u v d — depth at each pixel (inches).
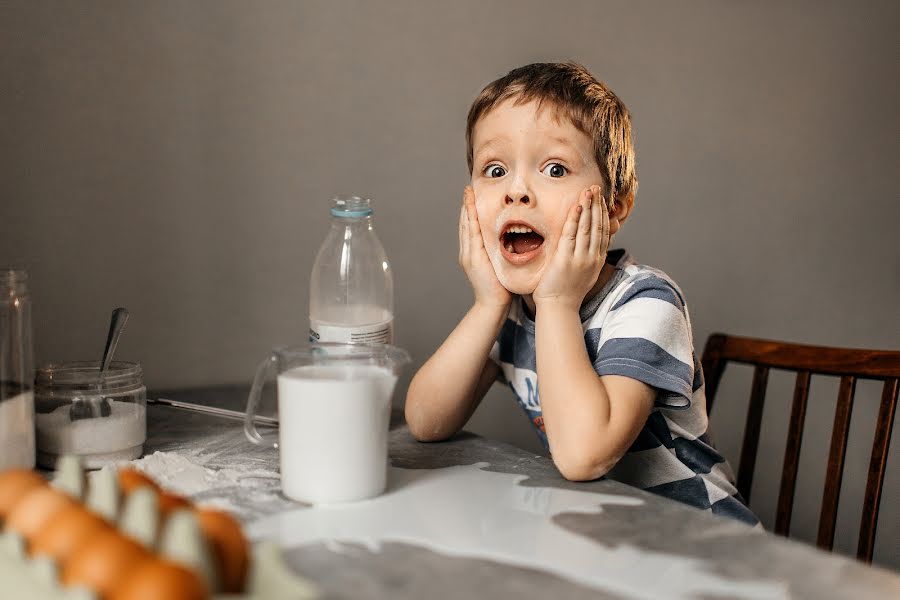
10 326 30.8
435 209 58.6
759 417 47.3
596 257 37.0
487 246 40.1
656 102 65.1
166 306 51.6
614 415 33.5
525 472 33.6
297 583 19.3
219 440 38.2
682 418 39.9
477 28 58.6
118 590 17.5
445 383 38.8
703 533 26.4
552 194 38.4
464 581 22.6
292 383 28.9
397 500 29.6
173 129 50.8
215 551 19.6
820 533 42.7
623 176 41.8
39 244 48.3
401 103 56.8
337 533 26.2
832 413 72.9
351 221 39.6
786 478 45.1
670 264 66.9
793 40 69.7
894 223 75.1
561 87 38.8
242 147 52.6
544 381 35.3
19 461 31.2
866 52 72.5
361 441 29.1
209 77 51.4
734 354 48.8
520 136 38.4
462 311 60.2
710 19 66.4
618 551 24.8
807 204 71.6
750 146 68.9
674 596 21.8
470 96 58.9
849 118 72.4
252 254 53.6
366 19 55.2
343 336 36.8
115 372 34.8
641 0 63.8
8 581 19.2
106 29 48.6
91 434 33.5
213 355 53.2
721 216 68.4
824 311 73.2
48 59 47.5
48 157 48.1
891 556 75.5
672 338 36.7
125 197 50.0
